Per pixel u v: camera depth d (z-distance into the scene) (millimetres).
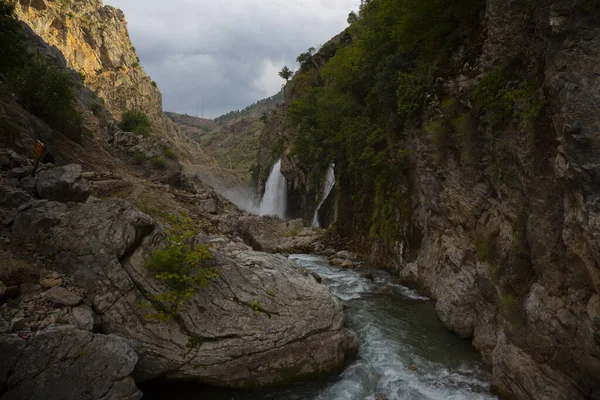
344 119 27172
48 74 23797
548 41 7711
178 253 9445
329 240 28547
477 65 12602
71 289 8727
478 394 9352
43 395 6902
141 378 8789
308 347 10000
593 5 6711
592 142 6406
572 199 7332
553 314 7723
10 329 7211
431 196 15859
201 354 9102
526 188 9117
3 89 20219
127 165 29016
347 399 9172
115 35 115312
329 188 43906
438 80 15109
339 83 30344
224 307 9719
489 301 11211
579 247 7176
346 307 15250
